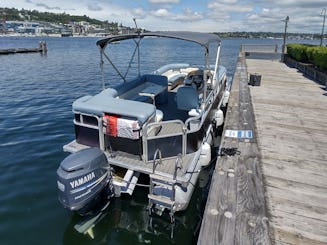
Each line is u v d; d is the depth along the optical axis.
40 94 12.59
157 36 5.06
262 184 3.70
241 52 23.75
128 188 4.21
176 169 3.82
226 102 8.71
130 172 4.27
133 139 4.17
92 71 20.02
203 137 5.11
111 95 5.09
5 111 9.73
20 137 7.35
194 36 5.07
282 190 3.66
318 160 4.52
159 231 3.97
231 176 3.86
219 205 3.21
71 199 3.52
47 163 5.92
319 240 2.80
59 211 4.36
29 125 8.29
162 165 4.23
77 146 4.72
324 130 5.85
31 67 22.34
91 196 3.68
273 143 5.18
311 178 3.97
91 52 39.19
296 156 4.65
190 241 3.82
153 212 4.27
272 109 7.36
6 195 4.75
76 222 4.10
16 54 34.28
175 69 9.55
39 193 4.83
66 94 12.70
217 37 5.96
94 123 4.49
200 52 34.75
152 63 23.14
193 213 4.43
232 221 2.96
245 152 4.63
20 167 5.72
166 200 3.86
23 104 10.75
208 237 2.73
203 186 5.24
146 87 6.72
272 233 2.88
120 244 3.75
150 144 4.21
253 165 4.18
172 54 31.44
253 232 2.81
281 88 10.00
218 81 6.88
